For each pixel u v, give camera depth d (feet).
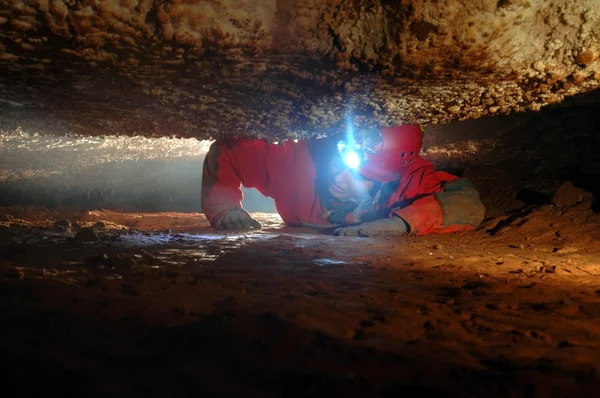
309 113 4.39
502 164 7.48
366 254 4.33
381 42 3.26
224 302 2.49
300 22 3.13
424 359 1.95
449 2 3.03
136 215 7.97
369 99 4.09
